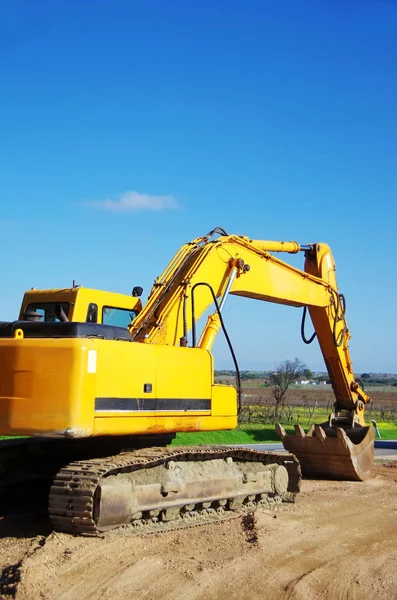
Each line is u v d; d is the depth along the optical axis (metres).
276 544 8.89
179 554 8.18
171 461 9.84
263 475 11.52
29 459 10.96
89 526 8.48
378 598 6.99
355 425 16.56
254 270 13.73
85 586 6.92
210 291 12.26
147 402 9.68
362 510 11.60
